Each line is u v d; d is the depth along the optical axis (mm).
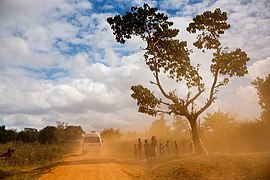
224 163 13562
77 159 28016
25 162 25188
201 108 26047
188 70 27562
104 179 14555
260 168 12023
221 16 26766
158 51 27734
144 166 20734
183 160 17062
